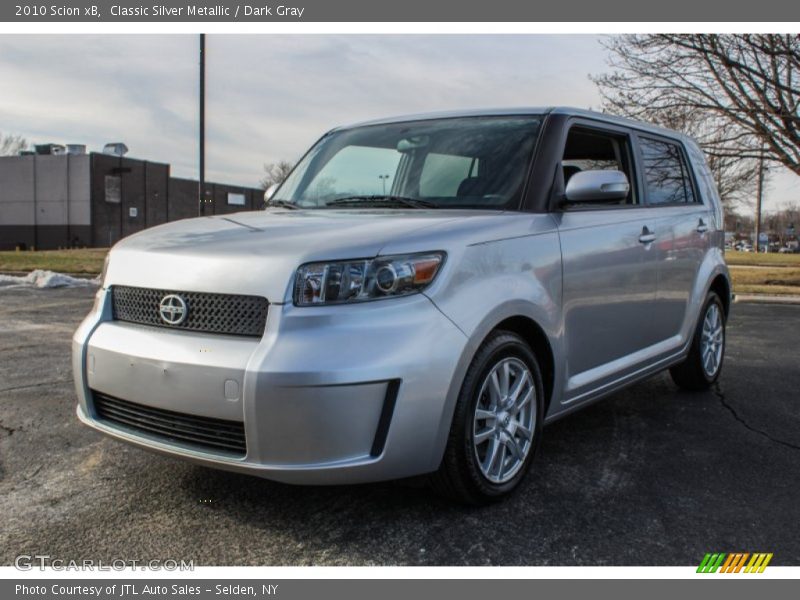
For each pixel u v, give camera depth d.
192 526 2.85
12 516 2.92
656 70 16.64
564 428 4.26
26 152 54.22
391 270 2.64
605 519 2.95
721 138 16.97
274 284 2.61
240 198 66.88
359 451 2.57
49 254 23.33
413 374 2.61
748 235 86.88
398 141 4.01
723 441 4.02
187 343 2.70
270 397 2.49
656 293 4.28
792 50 15.37
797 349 7.15
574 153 3.88
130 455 3.66
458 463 2.83
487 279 2.93
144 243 3.09
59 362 6.02
